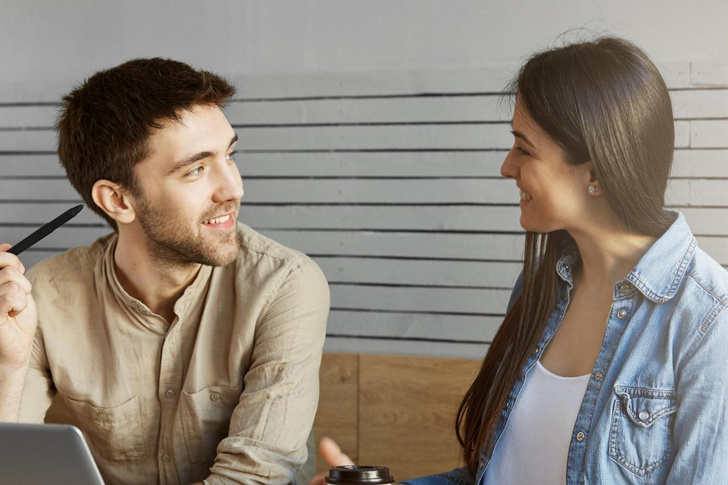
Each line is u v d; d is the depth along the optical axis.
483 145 2.94
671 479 1.40
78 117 1.90
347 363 3.01
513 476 1.62
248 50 3.13
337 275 3.09
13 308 1.79
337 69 3.06
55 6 3.27
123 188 1.88
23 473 1.28
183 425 1.97
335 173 3.08
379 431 2.98
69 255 2.09
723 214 2.75
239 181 1.91
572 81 1.50
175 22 3.18
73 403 2.02
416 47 2.99
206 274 2.00
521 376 1.66
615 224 1.56
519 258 2.94
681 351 1.45
